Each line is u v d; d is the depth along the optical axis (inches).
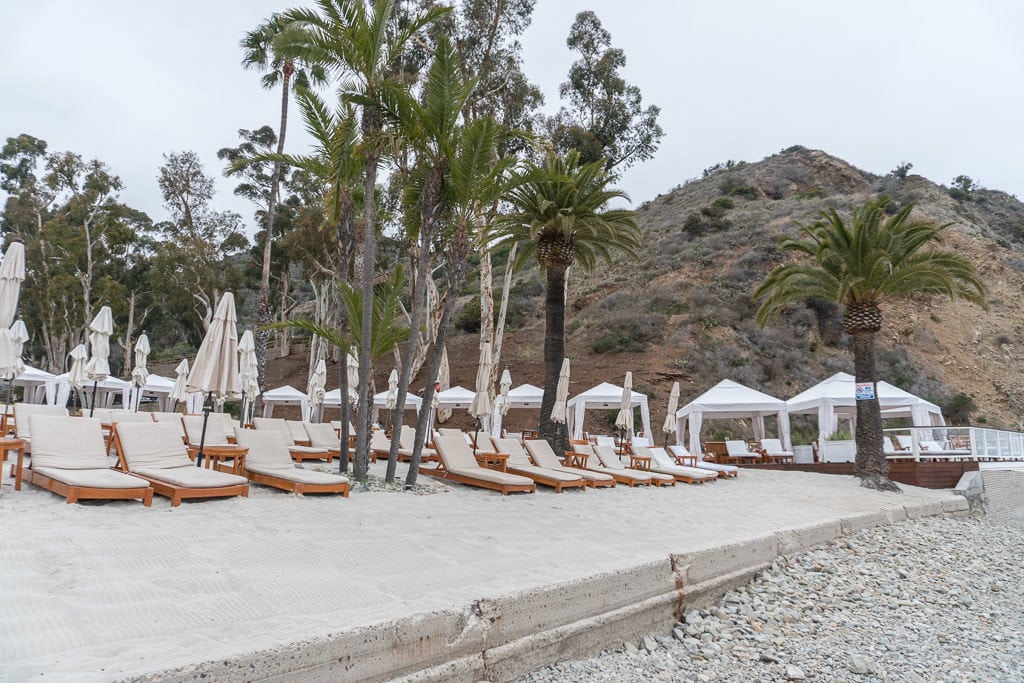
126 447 295.9
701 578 237.0
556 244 626.5
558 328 631.8
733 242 1812.3
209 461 389.1
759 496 503.2
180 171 1437.0
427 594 156.3
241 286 1603.1
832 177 2637.8
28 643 112.0
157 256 1376.7
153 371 1887.3
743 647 203.0
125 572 163.9
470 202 403.5
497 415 772.0
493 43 895.7
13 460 366.6
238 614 138.8
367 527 251.0
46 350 1624.0
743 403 821.9
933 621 260.8
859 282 629.3
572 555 228.1
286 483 319.0
